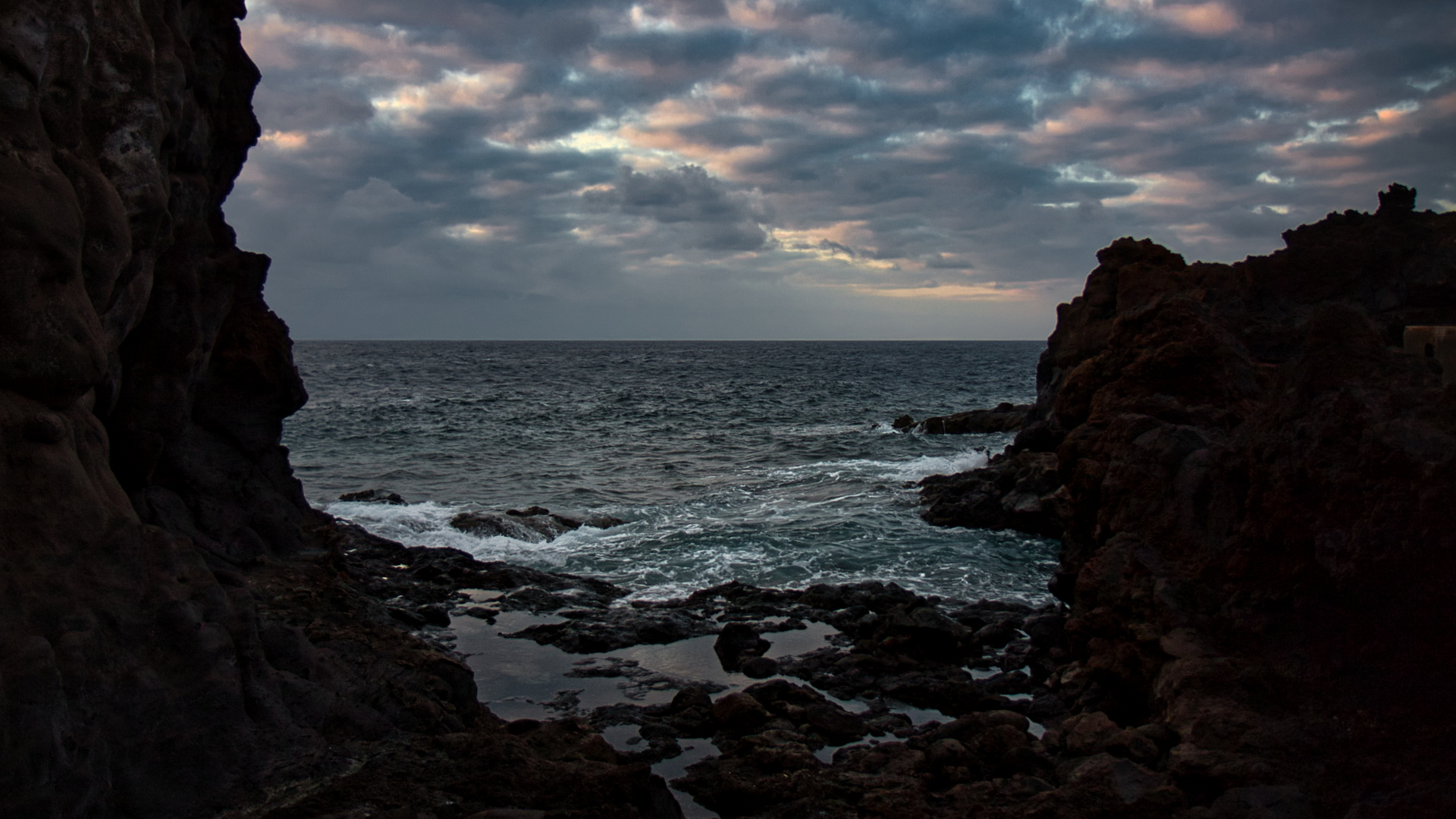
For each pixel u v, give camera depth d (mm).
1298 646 7613
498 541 19391
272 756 6289
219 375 13398
